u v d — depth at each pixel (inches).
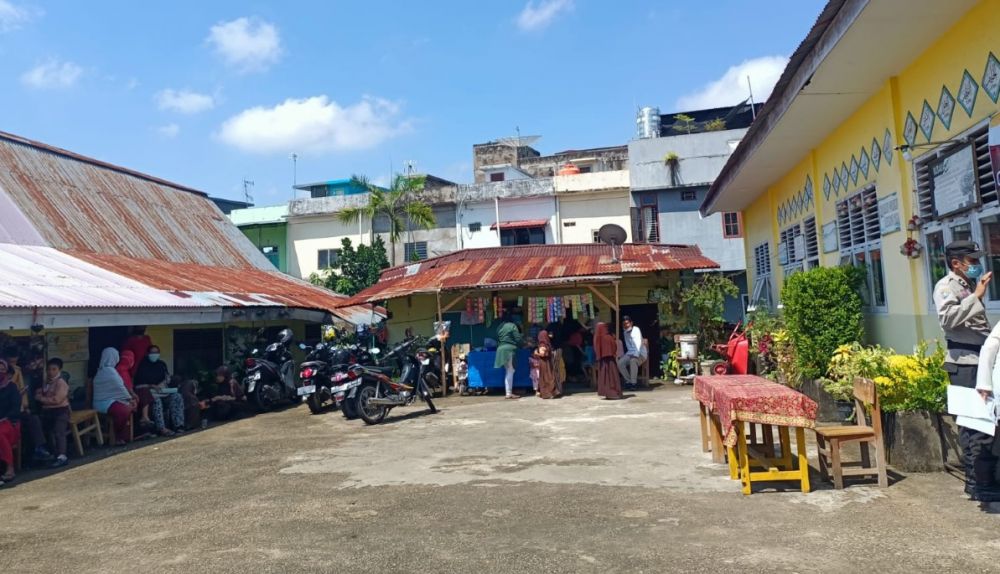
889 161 314.7
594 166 1382.9
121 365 409.7
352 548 181.9
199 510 232.2
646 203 1021.2
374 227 1160.8
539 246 660.1
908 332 304.0
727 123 1309.1
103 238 604.7
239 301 526.9
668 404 428.8
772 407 210.7
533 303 551.8
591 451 293.1
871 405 214.4
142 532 209.3
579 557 166.4
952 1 230.8
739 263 983.0
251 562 175.2
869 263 350.0
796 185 481.7
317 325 732.0
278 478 276.8
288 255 1203.2
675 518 193.2
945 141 261.3
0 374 328.5
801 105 339.9
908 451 226.8
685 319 586.2
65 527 220.8
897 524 177.8
